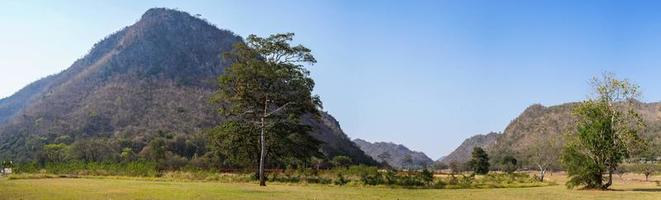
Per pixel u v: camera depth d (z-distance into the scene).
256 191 32.53
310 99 55.56
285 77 52.06
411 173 47.19
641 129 49.06
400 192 35.97
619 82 48.03
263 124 45.78
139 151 139.25
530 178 66.94
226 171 58.31
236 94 53.81
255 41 50.62
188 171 55.62
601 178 45.84
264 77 51.69
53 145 137.62
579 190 44.59
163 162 81.81
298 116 55.94
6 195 24.81
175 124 176.12
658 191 43.03
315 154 60.41
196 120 180.25
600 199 32.84
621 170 108.31
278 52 51.28
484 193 37.19
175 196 26.69
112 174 56.69
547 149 103.88
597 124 46.50
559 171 129.25
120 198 24.73
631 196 35.97
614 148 45.94
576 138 47.69
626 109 47.78
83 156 120.12
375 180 44.97
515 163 165.12
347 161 126.00
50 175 53.75
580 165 45.91
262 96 52.72
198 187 35.41
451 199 30.19
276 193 31.16
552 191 41.72
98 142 132.75
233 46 54.03
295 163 66.88
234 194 29.22
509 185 51.97
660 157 114.75
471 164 139.38
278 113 53.41
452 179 48.62
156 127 172.12
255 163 58.31
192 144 135.50
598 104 48.38
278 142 54.66
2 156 150.00
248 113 53.00
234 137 54.69
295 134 57.03
